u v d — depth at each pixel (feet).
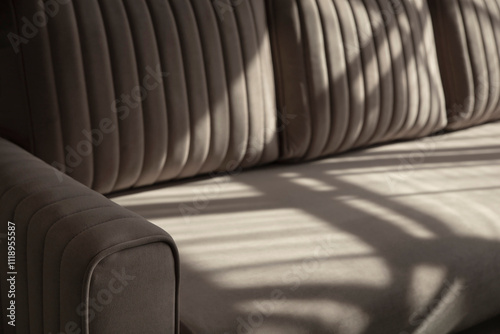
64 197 3.36
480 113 7.22
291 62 5.60
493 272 4.57
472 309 4.53
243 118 5.28
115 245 3.01
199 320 3.50
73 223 3.13
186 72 4.92
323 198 5.05
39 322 3.38
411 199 5.10
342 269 4.05
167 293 3.26
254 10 5.39
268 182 5.33
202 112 5.02
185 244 4.20
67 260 3.03
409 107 6.42
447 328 4.43
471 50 7.03
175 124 4.88
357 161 6.00
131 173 4.76
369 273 4.06
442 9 6.94
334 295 3.84
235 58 5.20
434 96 6.70
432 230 4.63
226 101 5.16
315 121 5.70
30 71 4.28
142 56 4.67
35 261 3.26
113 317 3.10
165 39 4.79
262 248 4.21
